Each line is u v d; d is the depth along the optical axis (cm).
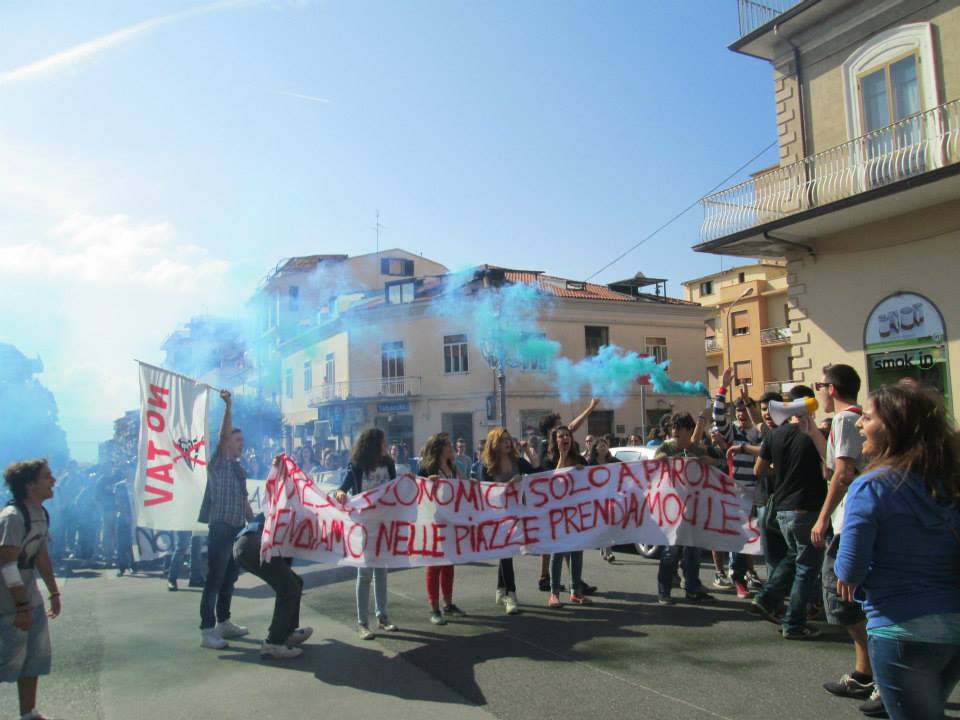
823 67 1386
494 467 732
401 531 645
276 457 611
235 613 728
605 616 669
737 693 458
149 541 1080
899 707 264
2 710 463
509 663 530
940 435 273
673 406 3497
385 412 3362
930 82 1191
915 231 1216
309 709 448
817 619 648
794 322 1435
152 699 472
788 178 1415
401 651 570
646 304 3509
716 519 701
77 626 684
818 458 573
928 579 263
